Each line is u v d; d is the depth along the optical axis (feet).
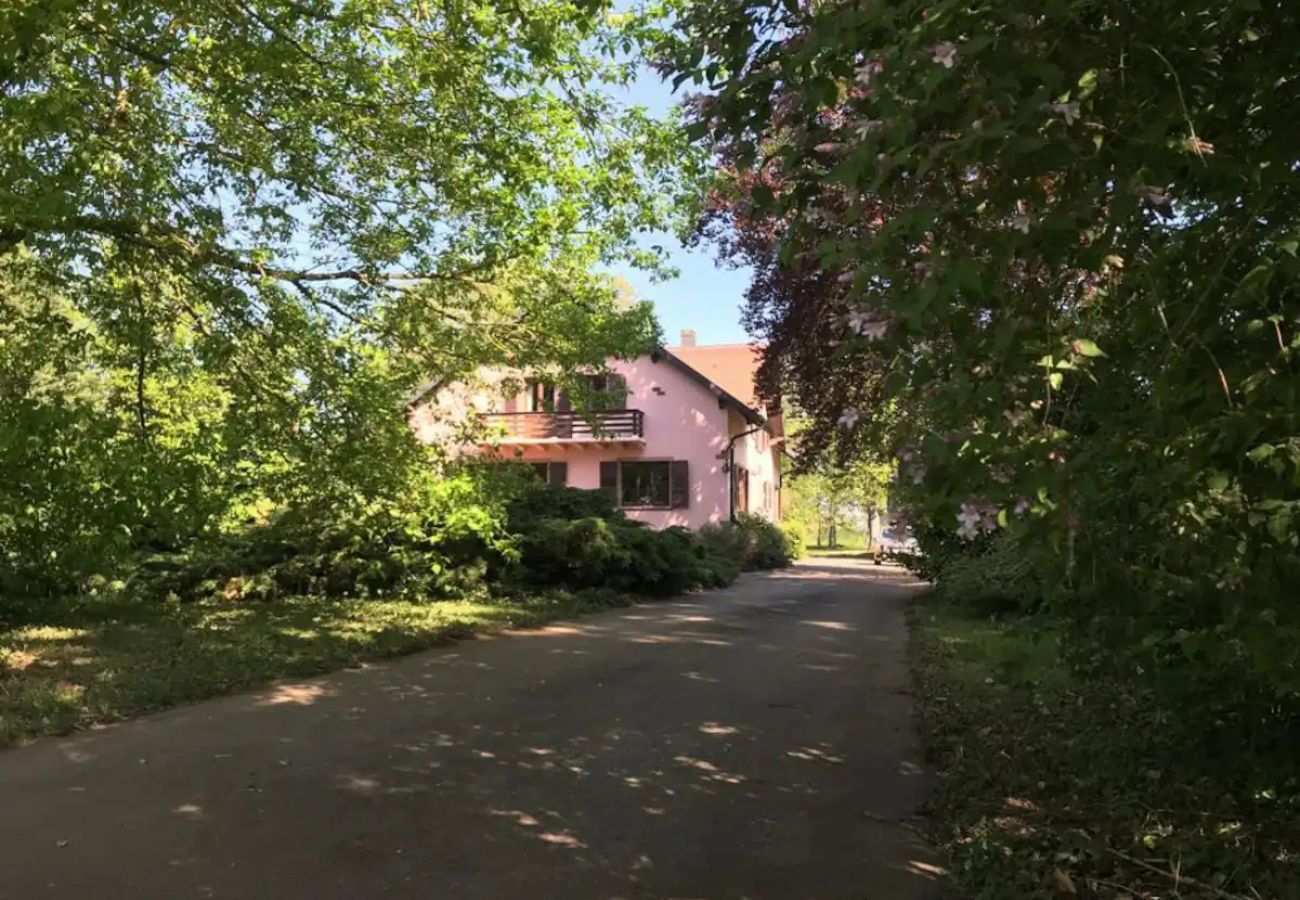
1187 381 8.20
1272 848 13.89
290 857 14.67
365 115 30.60
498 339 40.14
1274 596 8.44
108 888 13.39
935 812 16.81
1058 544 8.22
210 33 28.17
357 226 34.55
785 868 14.49
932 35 7.60
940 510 8.57
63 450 26.30
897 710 25.62
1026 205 8.33
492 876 14.05
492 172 31.91
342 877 13.93
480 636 40.01
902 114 7.72
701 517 98.94
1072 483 8.21
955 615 44.88
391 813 16.81
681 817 16.80
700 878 14.08
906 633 41.93
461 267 37.32
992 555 39.24
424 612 45.24
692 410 100.01
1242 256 8.43
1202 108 8.25
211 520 34.09
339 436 35.12
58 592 46.55
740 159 10.51
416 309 37.58
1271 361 7.84
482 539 50.52
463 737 22.36
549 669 31.96
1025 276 8.58
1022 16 7.59
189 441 30.73
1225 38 8.46
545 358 40.50
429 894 13.38
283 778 18.79
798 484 196.95
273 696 26.94
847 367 34.40
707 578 68.08
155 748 20.95
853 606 55.06
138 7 24.40
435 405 42.80
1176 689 14.49
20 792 17.66
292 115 29.96
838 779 19.16
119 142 26.96
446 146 31.27
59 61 23.79
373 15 27.84
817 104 9.24
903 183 8.36
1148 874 13.47
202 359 31.58
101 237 28.99
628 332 40.65
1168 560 9.18
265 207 31.99
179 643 33.63
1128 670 13.93
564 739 22.29
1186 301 8.48
